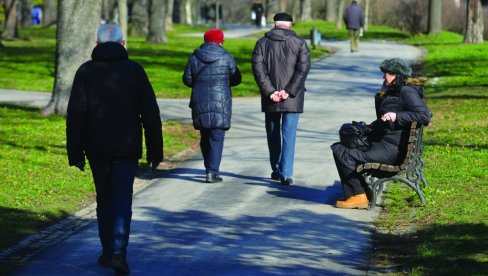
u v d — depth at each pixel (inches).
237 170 956.6
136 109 576.4
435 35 3752.5
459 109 1477.6
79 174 929.5
